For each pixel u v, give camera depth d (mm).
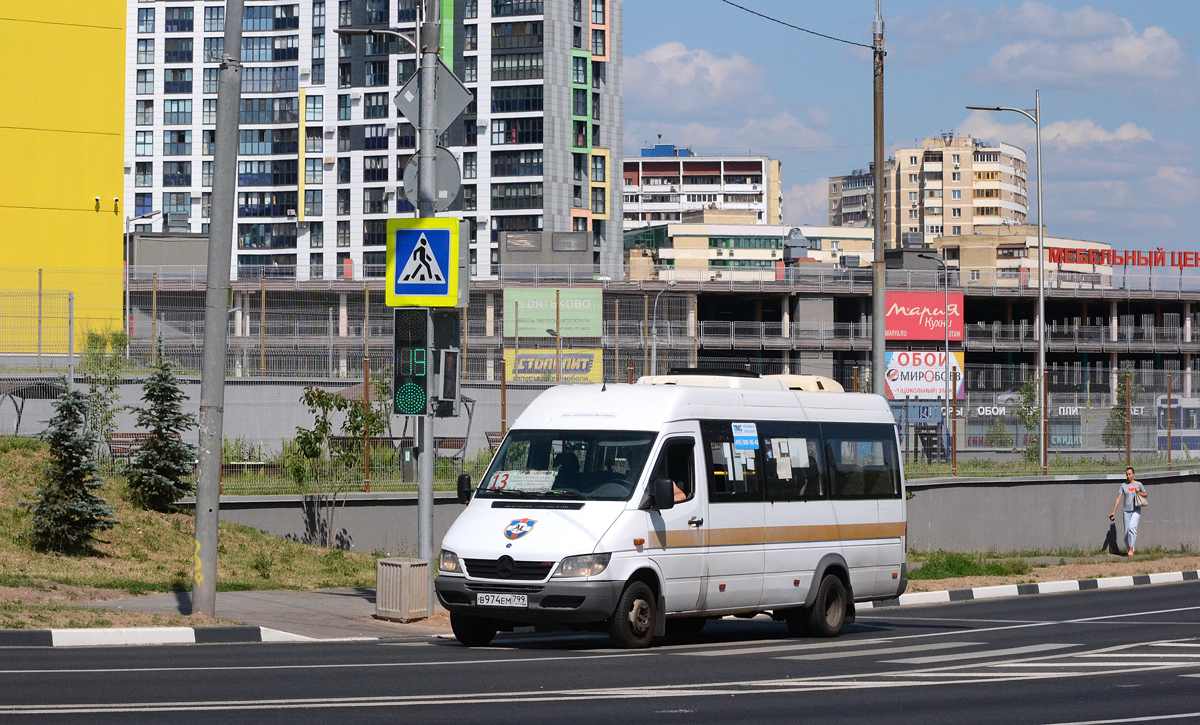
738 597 16672
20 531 22828
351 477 29000
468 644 16141
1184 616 21594
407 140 153250
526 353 62469
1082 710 11086
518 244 106438
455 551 15508
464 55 152125
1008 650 16062
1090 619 21062
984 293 105562
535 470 16266
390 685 11781
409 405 18578
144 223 158625
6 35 54156
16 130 54250
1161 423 40688
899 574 19359
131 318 49750
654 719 10078
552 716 10117
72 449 22844
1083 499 37594
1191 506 40031
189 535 25469
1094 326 107375
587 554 14984
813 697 11555
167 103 159125
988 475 37531
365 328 46375
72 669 12570
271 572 23359
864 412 19359
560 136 151750
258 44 158125
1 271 44656
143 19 159375
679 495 16109
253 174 158125
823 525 18031
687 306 97438
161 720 9578
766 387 18516
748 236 199875
